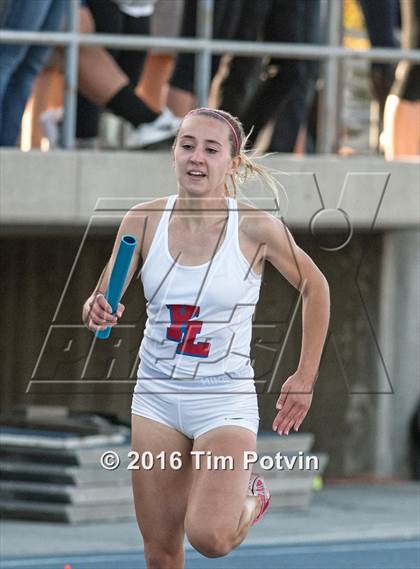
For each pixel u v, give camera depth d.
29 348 29.53
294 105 26.09
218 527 12.42
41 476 23.53
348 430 29.50
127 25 25.33
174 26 27.77
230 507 12.55
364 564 20.77
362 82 32.34
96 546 21.41
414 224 26.69
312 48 25.67
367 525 23.73
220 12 25.31
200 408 13.07
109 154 24.67
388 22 26.81
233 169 13.36
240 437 12.98
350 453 29.55
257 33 25.72
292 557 21.12
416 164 26.67
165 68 26.80
